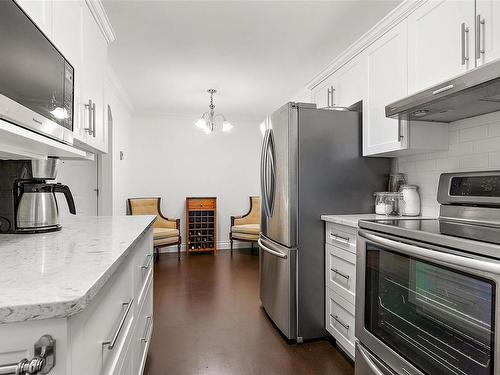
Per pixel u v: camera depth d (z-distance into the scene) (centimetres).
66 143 137
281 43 269
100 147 205
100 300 79
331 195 229
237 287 340
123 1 206
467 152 186
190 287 340
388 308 142
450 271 107
